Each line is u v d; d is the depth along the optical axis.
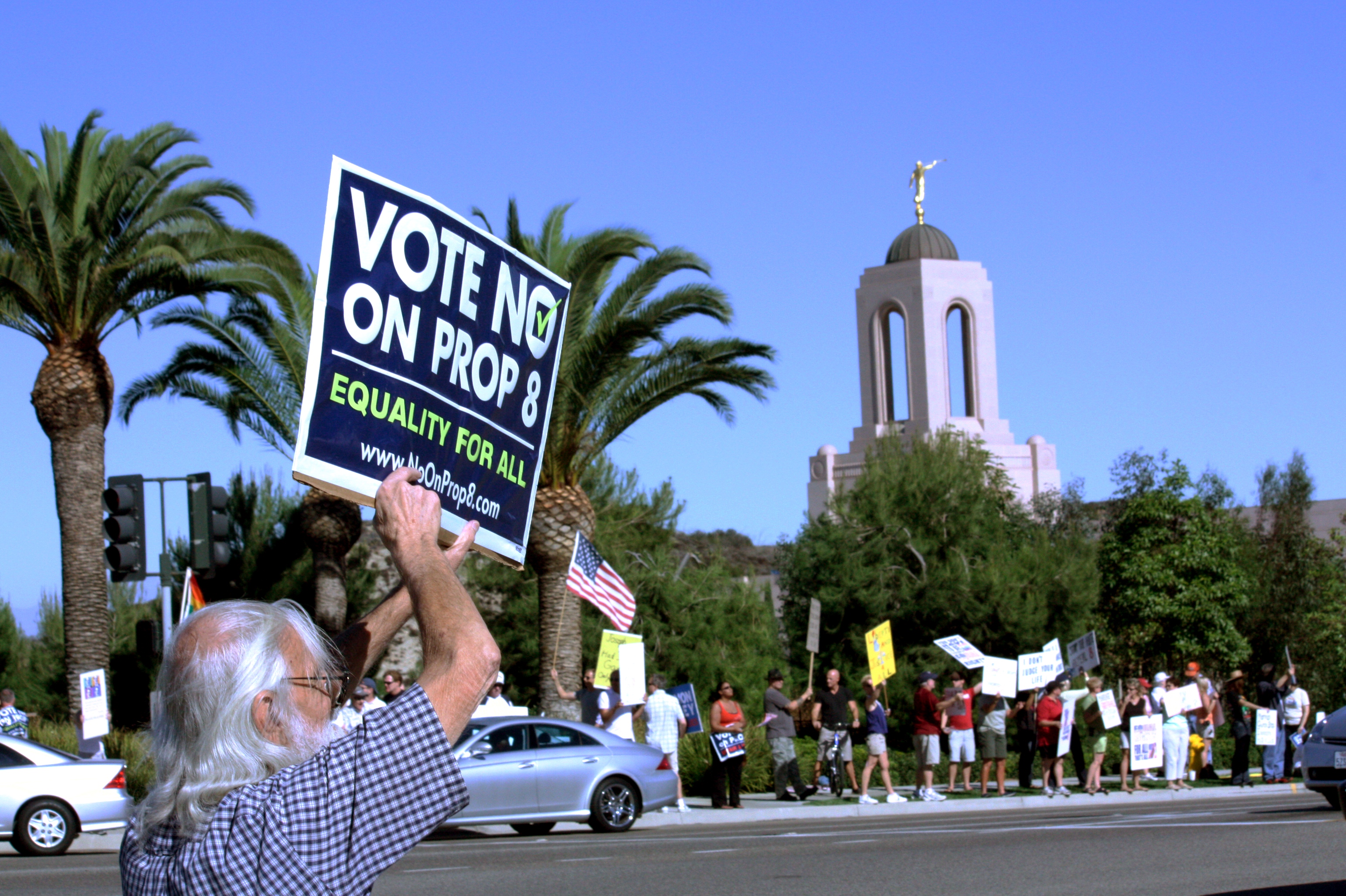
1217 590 47.38
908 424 68.56
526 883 10.75
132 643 34.00
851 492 40.66
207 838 2.05
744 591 35.88
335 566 27.39
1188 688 23.20
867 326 70.25
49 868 13.66
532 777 16.91
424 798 2.10
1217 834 12.95
